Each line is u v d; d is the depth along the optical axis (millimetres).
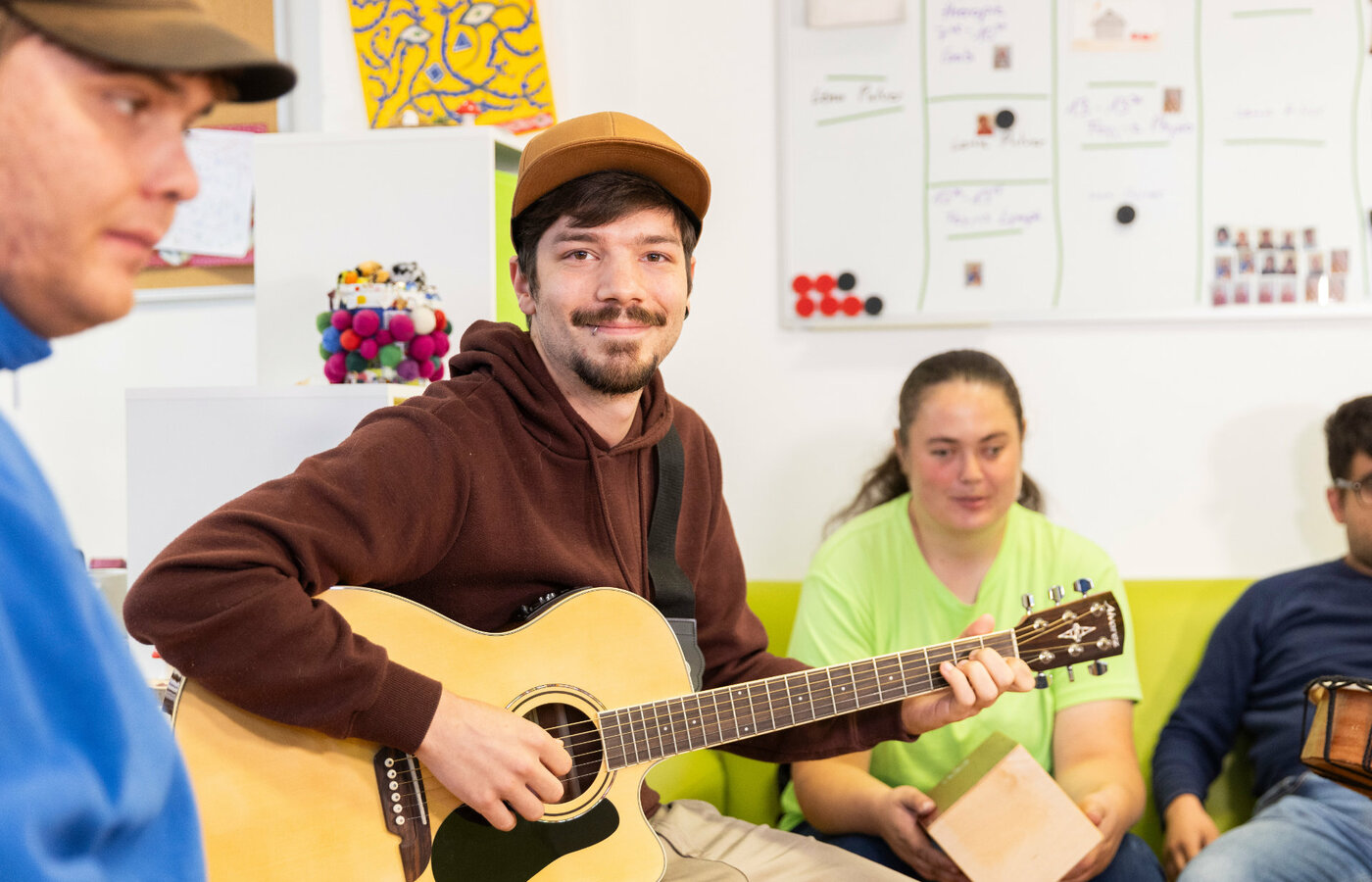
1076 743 1806
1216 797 1993
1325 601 1955
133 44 514
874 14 2312
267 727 1101
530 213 1373
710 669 1583
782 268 2383
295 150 1912
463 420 1290
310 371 1912
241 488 1670
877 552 1955
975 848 1530
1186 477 2297
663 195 1367
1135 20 2264
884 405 2367
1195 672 2062
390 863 1126
